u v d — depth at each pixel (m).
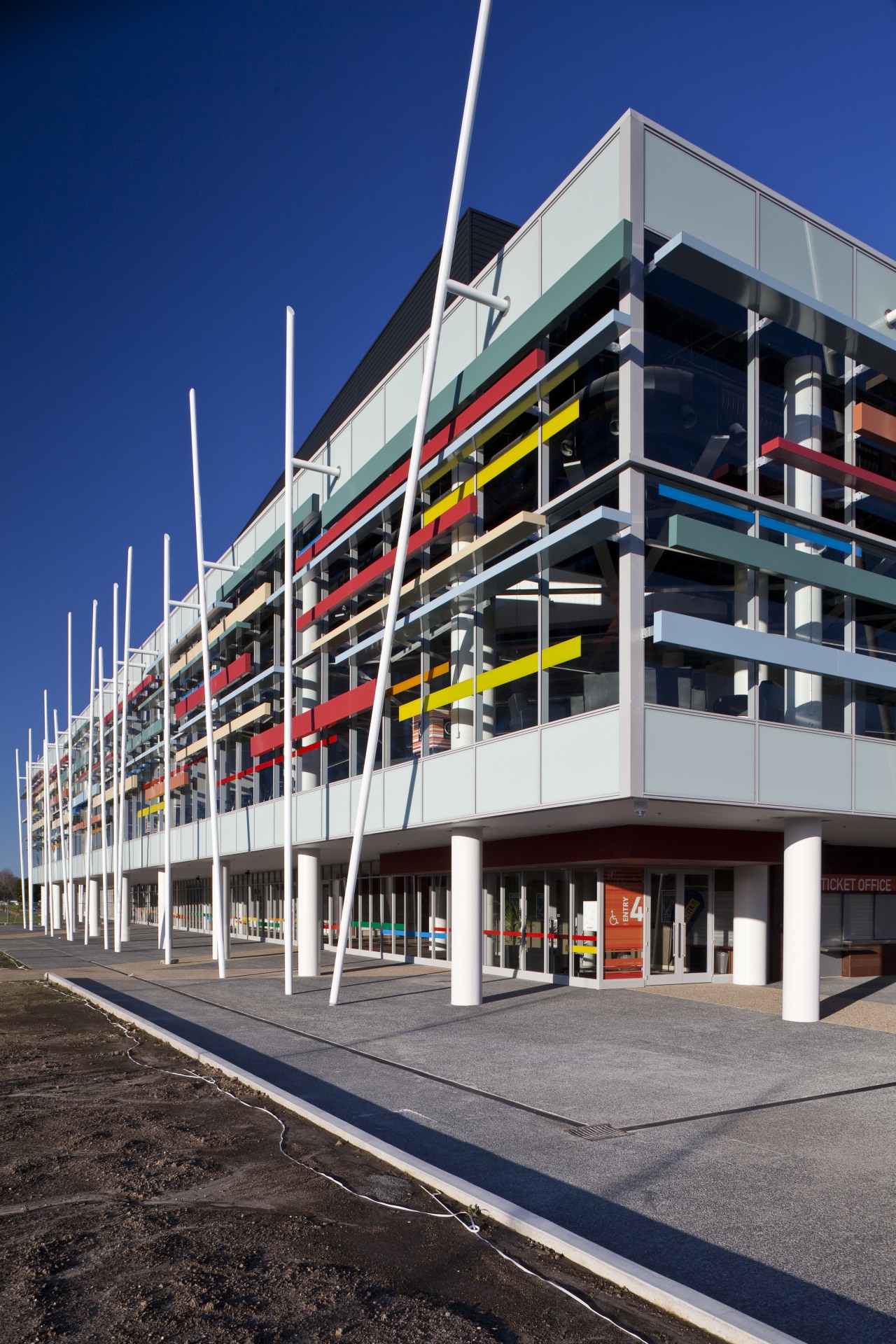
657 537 13.19
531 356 14.62
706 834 17.73
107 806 49.91
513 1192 6.68
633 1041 12.95
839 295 15.70
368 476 20.11
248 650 28.83
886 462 16.34
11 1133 8.03
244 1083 9.95
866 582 15.14
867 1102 9.44
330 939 33.09
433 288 23.86
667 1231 5.95
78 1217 5.95
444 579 16.92
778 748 14.06
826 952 22.55
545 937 20.53
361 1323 4.53
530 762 14.30
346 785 20.64
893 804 15.61
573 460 14.21
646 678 12.75
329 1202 6.21
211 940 43.31
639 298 13.26
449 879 25.08
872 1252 5.64
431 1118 8.77
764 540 14.04
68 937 48.28
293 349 19.84
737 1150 7.73
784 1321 4.78
